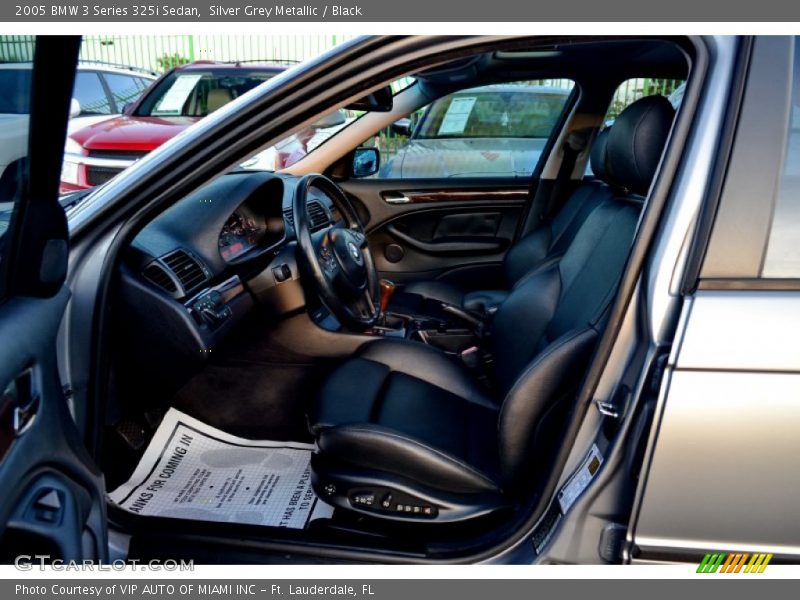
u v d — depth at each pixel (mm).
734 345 1013
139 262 1609
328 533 1461
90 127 5031
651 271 1086
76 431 1059
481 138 3197
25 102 888
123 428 1762
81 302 1294
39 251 982
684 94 1080
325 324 2037
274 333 1929
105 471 1680
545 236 2732
